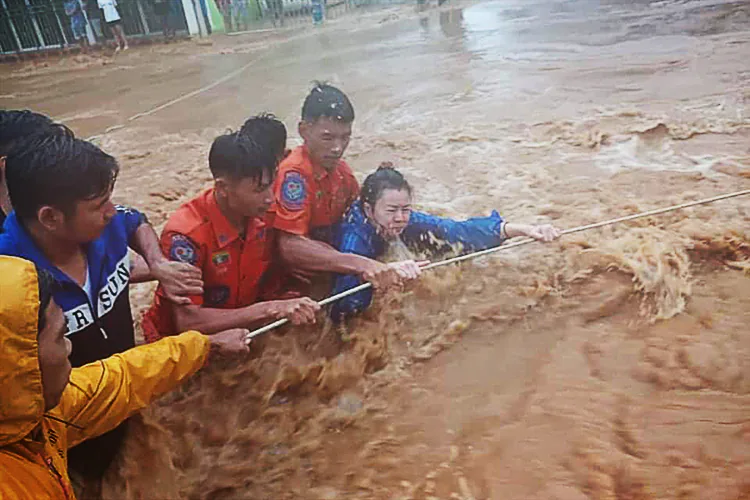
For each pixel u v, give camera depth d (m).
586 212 4.80
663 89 7.64
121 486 2.94
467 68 10.30
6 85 15.04
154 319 3.71
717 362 3.21
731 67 8.18
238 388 3.38
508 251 4.24
